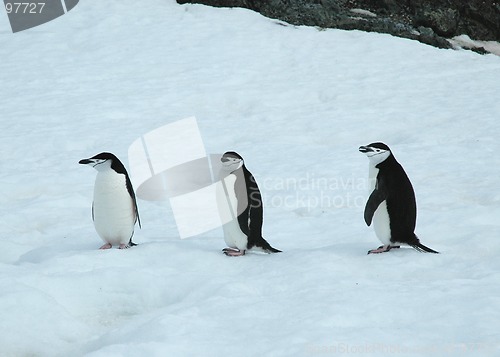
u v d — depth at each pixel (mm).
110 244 15930
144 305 13266
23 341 11500
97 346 11297
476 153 25922
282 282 13266
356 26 47219
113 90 36156
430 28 48188
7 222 19359
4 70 38906
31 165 25766
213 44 42875
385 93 36031
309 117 32375
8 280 12828
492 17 49812
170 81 37625
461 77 39344
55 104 33844
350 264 14328
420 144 27719
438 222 17797
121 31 44688
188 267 14609
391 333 10414
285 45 43312
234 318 11367
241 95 35719
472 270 13812
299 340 10242
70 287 13297
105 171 15086
